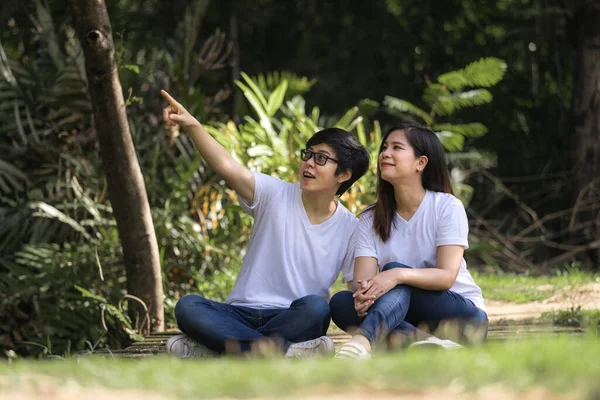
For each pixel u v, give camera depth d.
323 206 5.37
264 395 2.86
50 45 11.07
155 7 16.44
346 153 5.29
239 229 9.99
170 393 2.97
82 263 9.16
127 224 7.39
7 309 9.10
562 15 15.33
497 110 16.81
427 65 17.86
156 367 3.43
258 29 19.36
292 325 4.96
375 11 18.58
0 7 12.73
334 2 18.88
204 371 3.25
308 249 5.33
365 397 2.81
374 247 5.32
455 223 5.17
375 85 18.03
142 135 10.83
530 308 7.97
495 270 12.35
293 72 19.17
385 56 18.28
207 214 10.27
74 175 9.91
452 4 17.58
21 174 9.92
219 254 9.83
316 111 10.73
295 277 5.30
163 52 12.27
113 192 7.31
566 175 14.12
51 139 10.32
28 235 9.86
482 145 16.83
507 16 17.23
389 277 4.84
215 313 5.02
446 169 5.36
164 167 10.69
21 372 3.38
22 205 9.81
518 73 16.88
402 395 2.81
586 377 2.80
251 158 9.98
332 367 3.16
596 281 9.80
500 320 6.73
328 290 5.39
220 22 16.88
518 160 16.41
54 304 9.09
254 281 5.31
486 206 15.44
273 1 19.20
